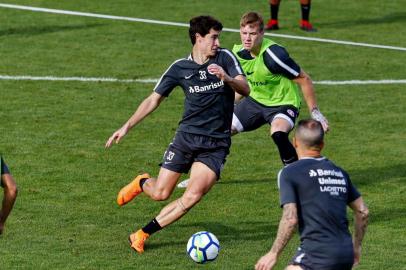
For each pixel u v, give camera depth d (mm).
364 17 78625
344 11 80625
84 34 68875
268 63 37781
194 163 32531
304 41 69625
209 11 77812
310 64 63406
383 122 51188
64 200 38094
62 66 60406
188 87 32438
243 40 37562
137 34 69500
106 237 34031
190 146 32438
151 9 77750
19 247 32688
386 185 40844
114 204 37875
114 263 31391
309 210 24328
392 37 72188
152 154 44875
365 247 33344
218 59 32219
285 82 38656
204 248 29266
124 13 75938
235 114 39438
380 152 45812
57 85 56250
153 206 37812
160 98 32969
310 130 25000
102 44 66375
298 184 24453
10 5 76750
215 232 34938
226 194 39469
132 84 57062
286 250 33250
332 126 50312
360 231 25234
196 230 35125
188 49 65875
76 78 57875
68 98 53750
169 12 76938
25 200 37844
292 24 74562
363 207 25062
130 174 41812
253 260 31969
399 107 54219
